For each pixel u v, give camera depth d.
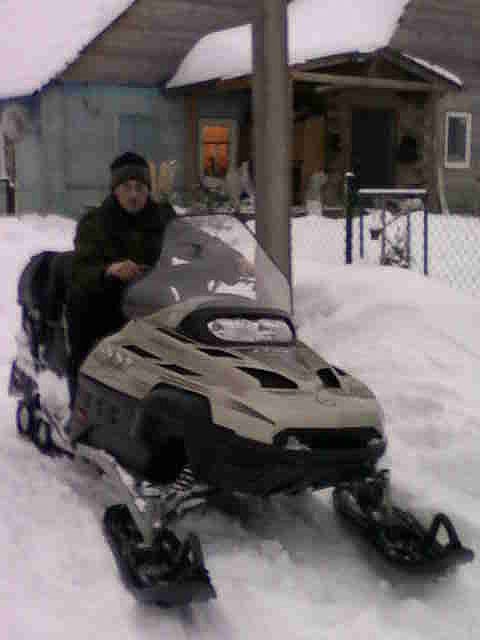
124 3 17.73
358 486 3.71
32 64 17.97
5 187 19.53
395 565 3.40
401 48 19.70
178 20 18.66
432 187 19.73
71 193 17.92
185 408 3.35
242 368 3.47
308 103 19.17
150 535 3.30
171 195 15.27
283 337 3.82
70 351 4.37
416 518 3.93
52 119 17.56
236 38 18.19
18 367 5.09
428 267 10.30
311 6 20.06
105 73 18.00
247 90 19.36
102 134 18.14
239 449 3.27
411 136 19.62
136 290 3.98
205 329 3.68
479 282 9.32
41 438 4.80
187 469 3.53
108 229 4.47
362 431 3.44
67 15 18.86
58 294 4.63
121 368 3.77
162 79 18.66
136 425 3.53
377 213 15.20
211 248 4.11
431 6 19.84
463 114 20.88
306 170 19.20
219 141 19.41
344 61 16.30
